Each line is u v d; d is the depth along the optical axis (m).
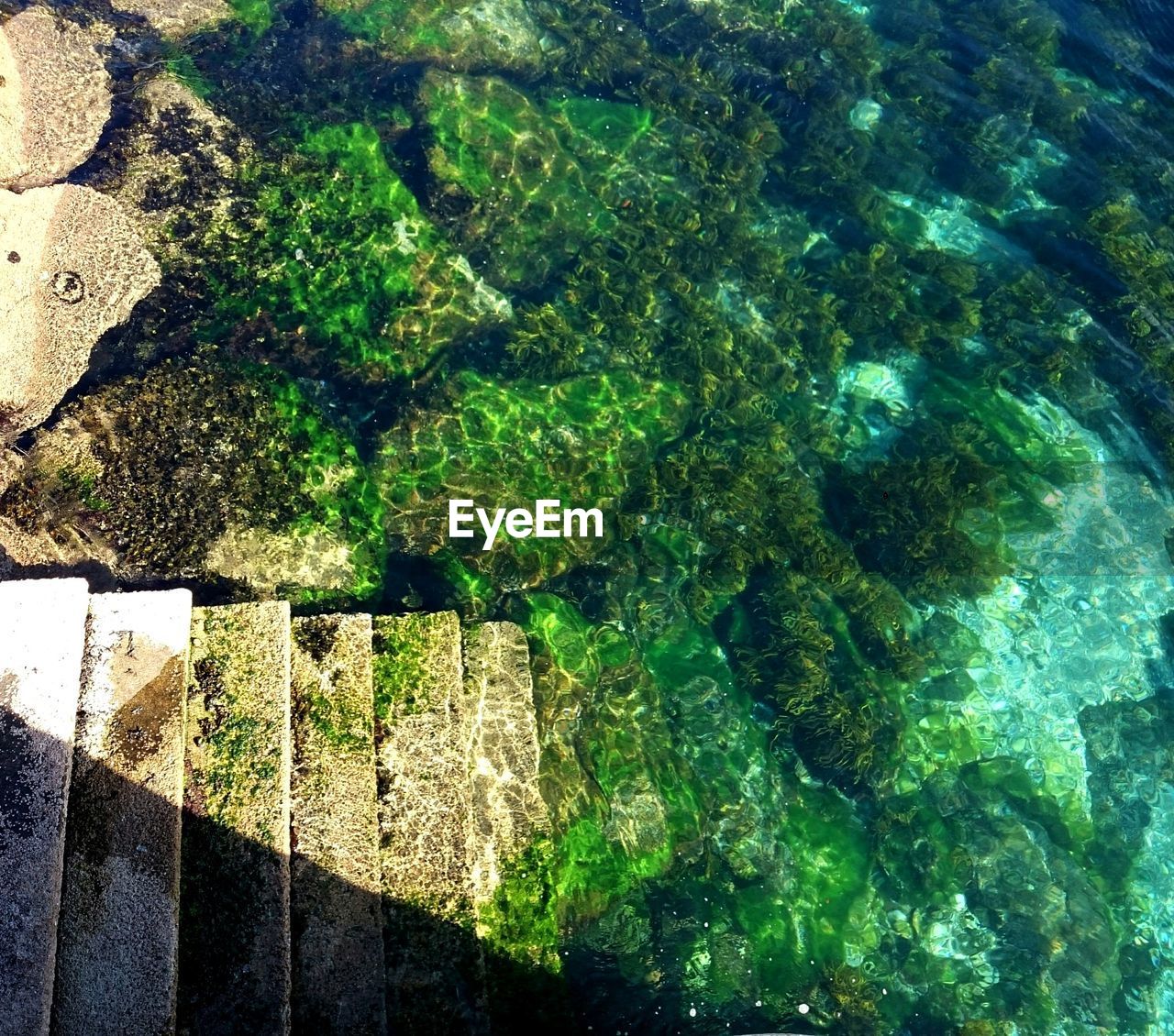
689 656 7.60
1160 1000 6.61
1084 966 6.70
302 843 5.41
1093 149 10.03
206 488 7.06
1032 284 9.27
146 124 8.73
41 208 7.97
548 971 5.90
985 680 7.77
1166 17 11.24
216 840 5.13
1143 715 7.68
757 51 10.60
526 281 8.91
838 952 6.66
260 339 7.96
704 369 8.70
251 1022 4.74
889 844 7.08
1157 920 6.93
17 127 8.28
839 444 8.66
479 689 6.65
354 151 9.06
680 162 9.74
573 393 8.37
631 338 8.75
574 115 9.87
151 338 7.70
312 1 10.05
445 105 9.31
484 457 7.88
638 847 6.66
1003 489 8.39
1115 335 9.02
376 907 5.40
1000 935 6.82
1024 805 7.32
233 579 6.80
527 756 6.49
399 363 8.23
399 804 5.88
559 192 9.29
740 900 6.71
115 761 5.08
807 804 7.18
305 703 5.87
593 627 7.45
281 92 9.35
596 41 10.44
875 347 9.02
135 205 8.26
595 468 8.06
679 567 7.90
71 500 6.75
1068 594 8.10
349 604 7.00
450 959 5.59
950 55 10.77
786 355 8.94
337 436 7.66
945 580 8.01
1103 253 9.40
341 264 8.48
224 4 9.95
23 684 5.11
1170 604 8.15
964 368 8.94
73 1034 4.42
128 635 5.47
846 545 8.17
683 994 6.23
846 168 9.85
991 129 10.12
